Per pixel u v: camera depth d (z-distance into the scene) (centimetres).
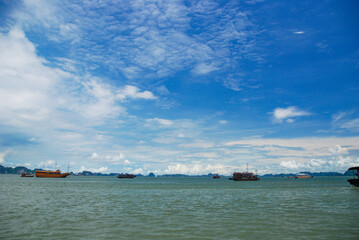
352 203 4653
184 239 2158
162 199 5369
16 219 2938
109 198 5516
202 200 5203
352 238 2188
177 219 3011
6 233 2295
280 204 4516
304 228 2550
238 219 3025
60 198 5344
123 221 2872
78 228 2512
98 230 2438
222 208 3981
